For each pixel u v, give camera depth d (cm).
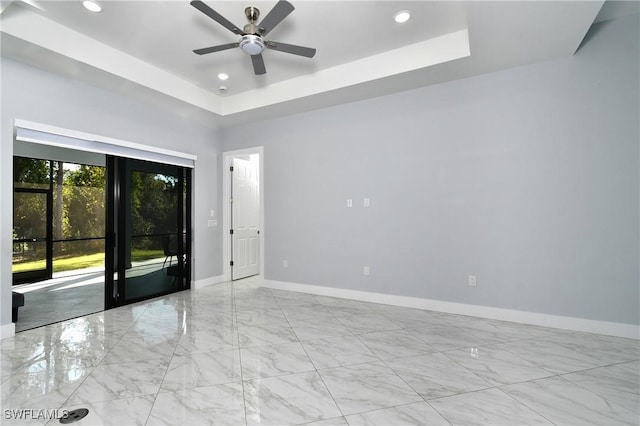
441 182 350
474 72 324
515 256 313
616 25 273
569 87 290
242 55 339
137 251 403
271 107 423
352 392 193
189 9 261
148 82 354
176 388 199
